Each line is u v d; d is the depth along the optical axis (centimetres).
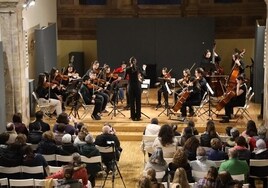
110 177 1235
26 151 1018
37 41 1708
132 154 1404
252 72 1867
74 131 1206
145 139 1207
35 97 1567
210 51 1959
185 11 2048
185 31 1983
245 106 1540
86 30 2084
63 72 1748
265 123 1486
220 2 2039
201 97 1546
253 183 1094
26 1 1544
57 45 2072
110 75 1666
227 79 1636
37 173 1014
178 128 1518
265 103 1496
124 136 1518
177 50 1994
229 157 993
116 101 1686
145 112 1659
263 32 1719
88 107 1570
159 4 2056
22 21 1496
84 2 2067
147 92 1741
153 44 1995
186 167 960
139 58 2003
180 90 1636
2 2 1434
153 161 992
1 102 1408
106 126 1177
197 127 1508
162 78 1605
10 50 1471
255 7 2030
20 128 1221
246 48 2061
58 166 1103
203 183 862
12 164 1018
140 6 2056
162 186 827
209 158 1034
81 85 1573
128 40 1995
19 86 1494
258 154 1063
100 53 2005
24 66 1520
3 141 1095
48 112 1599
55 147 1098
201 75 1556
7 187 970
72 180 886
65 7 2077
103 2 2066
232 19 2048
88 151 1089
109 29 1991
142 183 794
